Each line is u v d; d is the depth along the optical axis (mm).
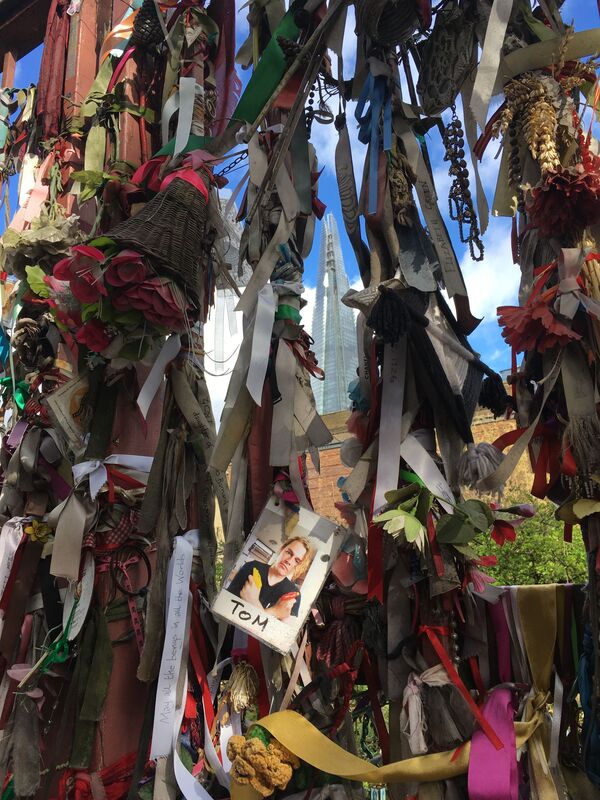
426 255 1506
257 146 1781
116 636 1758
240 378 1622
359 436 1543
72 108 2432
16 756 1678
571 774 1313
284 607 1450
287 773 1296
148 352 1695
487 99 1314
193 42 2039
